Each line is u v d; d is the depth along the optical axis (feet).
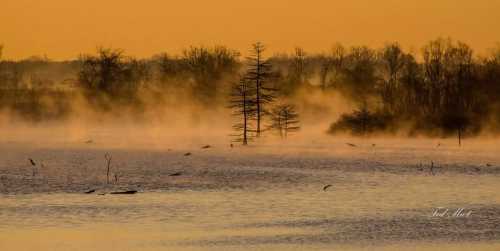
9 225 455.63
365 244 413.80
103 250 401.70
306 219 478.18
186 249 404.36
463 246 410.72
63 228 449.48
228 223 465.47
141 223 464.24
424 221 470.80
